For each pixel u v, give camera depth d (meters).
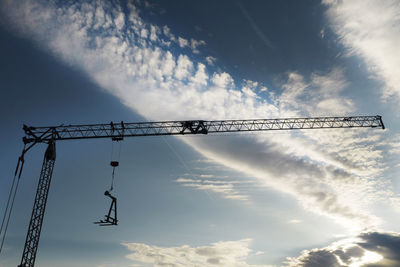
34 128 47.47
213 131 53.88
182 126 52.94
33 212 42.72
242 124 55.72
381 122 58.81
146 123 51.16
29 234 41.09
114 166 40.97
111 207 38.00
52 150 45.91
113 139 50.06
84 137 48.94
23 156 45.75
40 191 43.91
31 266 40.19
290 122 57.62
